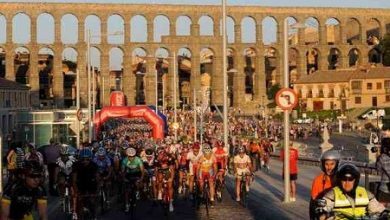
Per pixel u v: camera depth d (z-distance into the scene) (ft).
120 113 231.50
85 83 631.15
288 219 82.74
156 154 113.09
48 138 208.54
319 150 244.63
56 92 626.64
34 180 48.14
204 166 97.71
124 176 91.09
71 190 80.02
